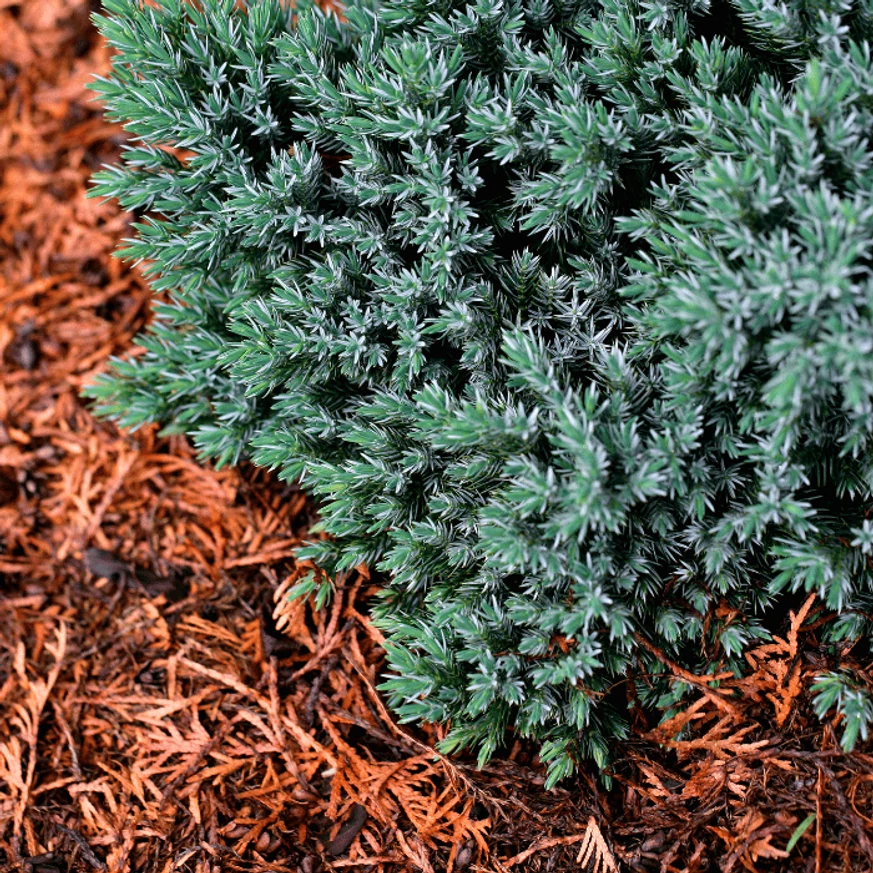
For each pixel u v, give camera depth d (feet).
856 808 2.45
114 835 2.60
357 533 2.59
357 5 2.55
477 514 2.51
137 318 2.94
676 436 2.41
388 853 2.54
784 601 2.55
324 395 2.58
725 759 2.50
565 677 2.48
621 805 2.54
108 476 2.86
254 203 2.48
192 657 2.71
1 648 2.75
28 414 2.90
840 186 2.38
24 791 2.63
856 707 2.42
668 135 2.45
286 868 2.55
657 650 2.49
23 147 3.05
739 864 2.47
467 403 2.46
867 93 2.35
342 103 2.49
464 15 2.48
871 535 2.41
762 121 2.36
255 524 2.79
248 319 2.56
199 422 2.72
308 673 2.68
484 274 2.53
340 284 2.51
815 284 2.30
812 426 2.40
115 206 2.98
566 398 2.41
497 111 2.42
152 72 2.52
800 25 2.40
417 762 2.58
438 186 2.45
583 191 2.42
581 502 2.37
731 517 2.44
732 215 2.35
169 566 2.79
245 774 2.62
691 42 2.48
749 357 2.38
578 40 2.55
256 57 2.53
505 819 2.53
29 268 2.97
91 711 2.69
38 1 3.12
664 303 2.36
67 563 2.81
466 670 2.53
